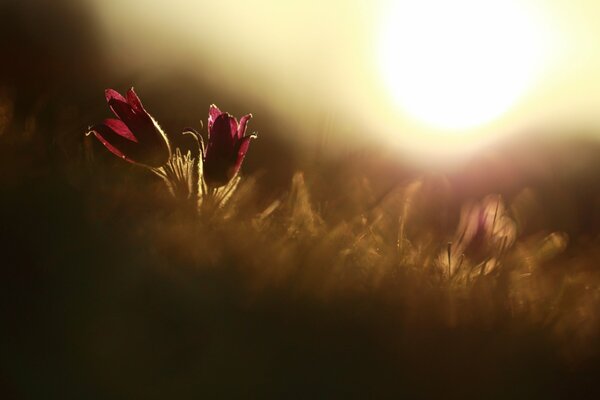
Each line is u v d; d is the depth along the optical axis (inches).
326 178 43.8
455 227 39.9
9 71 60.0
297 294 31.3
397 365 30.5
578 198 56.9
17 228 31.2
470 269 34.2
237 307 30.8
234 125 35.1
